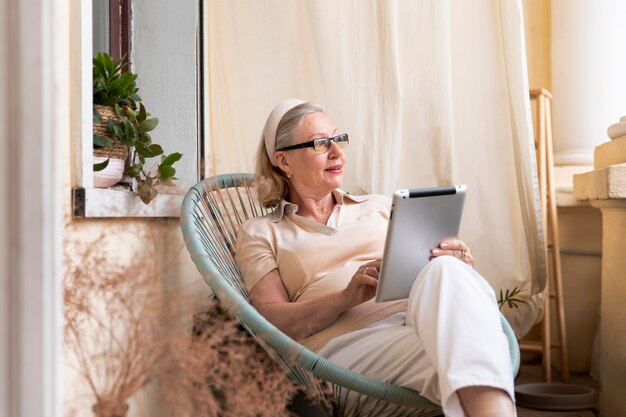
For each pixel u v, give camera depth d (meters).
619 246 2.48
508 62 2.56
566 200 3.29
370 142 2.45
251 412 1.03
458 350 1.38
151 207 1.81
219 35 2.55
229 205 2.35
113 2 2.21
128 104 1.90
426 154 2.52
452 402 1.36
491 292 1.58
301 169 2.02
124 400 0.94
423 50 2.50
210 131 2.52
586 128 3.39
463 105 2.60
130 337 0.98
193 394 0.96
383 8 2.44
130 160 2.07
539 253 2.60
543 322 3.06
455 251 1.72
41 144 0.96
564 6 3.43
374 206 2.13
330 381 1.51
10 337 0.95
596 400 2.80
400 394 1.52
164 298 1.11
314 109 2.06
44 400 0.95
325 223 2.07
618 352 2.44
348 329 1.82
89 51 1.55
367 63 2.45
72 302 1.13
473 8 2.58
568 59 3.43
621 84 3.36
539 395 2.73
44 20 0.96
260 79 2.52
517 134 2.56
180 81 2.33
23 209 0.95
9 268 0.95
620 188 2.36
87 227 1.53
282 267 1.96
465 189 1.66
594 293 3.32
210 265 1.69
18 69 0.96
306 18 2.47
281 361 1.59
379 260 1.78
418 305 1.52
